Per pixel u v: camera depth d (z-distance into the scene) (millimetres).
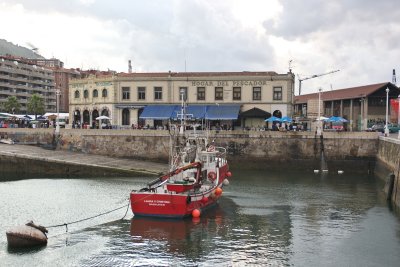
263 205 36000
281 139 57844
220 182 38000
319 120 58375
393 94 69062
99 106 72312
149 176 50562
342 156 56469
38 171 52281
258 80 66875
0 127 69500
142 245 25047
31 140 62750
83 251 23750
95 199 36594
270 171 56781
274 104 66750
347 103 80438
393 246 25547
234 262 22656
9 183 44719
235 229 28719
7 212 31609
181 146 42844
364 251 24656
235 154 58656
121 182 45938
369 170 55625
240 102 67312
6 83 126750
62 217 30547
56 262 22047
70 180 47281
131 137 60531
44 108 131125
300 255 23891
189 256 23406
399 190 35125
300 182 47969
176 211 30000
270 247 25156
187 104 68375
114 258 22891
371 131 58469
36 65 141625
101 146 61094
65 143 61938
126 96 70438
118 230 27781
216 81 67812
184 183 31453
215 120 67312
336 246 25484
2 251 23297
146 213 30391
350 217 32312
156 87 69312
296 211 34000
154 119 69000
